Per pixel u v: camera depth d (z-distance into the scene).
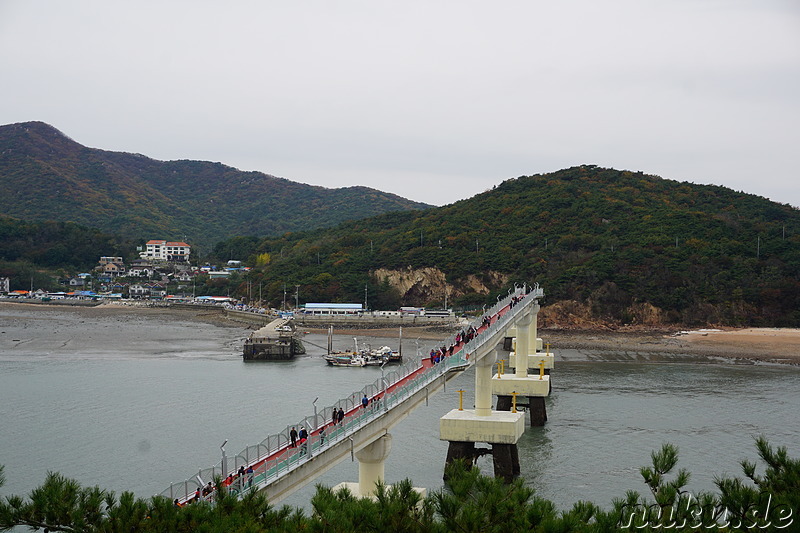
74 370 129.25
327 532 26.11
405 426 87.31
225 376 125.12
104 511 28.73
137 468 68.62
